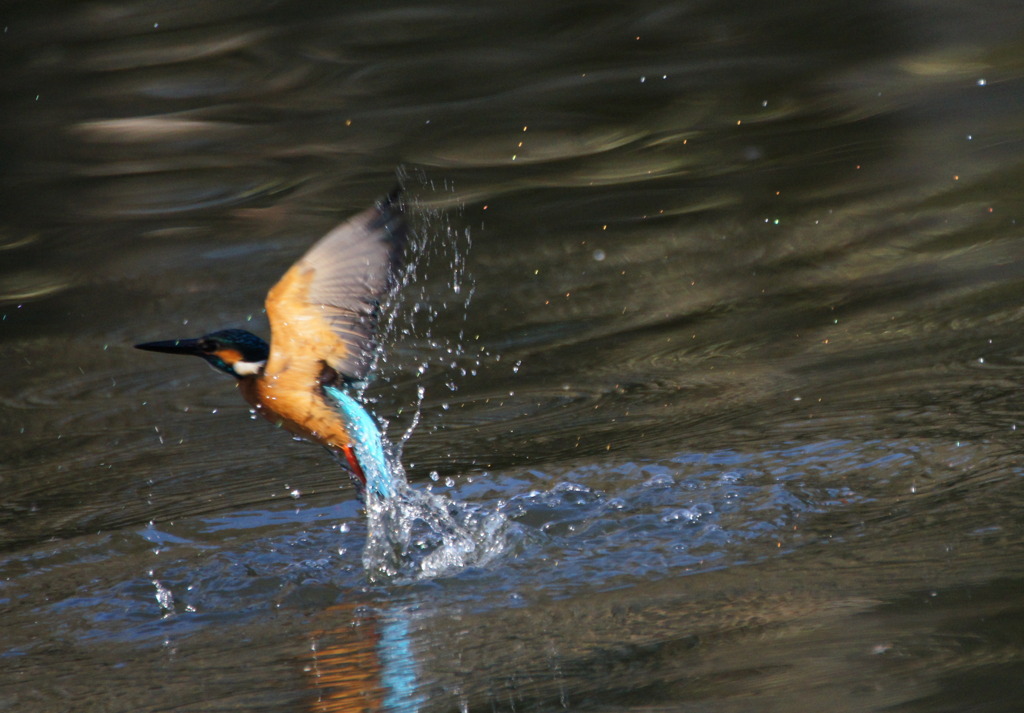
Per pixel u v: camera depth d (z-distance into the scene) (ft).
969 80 79.61
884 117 76.54
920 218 64.13
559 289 60.80
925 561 30.27
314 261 31.12
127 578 34.35
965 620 26.11
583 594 30.71
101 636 30.81
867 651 24.99
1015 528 31.89
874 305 55.26
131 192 73.82
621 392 48.83
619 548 33.68
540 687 25.05
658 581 31.12
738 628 27.22
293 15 92.73
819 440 40.55
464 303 60.70
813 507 35.22
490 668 26.37
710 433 42.78
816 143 74.43
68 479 44.98
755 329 54.29
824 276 59.41
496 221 68.90
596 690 24.57
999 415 41.24
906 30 87.76
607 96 82.17
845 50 85.35
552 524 35.60
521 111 80.43
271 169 75.82
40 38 91.81
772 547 32.71
